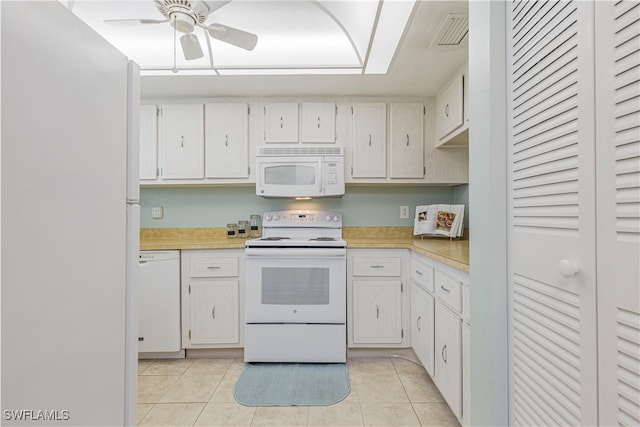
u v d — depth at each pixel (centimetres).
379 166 264
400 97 265
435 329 178
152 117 263
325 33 211
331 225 281
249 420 163
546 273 79
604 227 62
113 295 71
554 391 76
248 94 262
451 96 227
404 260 233
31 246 48
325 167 257
